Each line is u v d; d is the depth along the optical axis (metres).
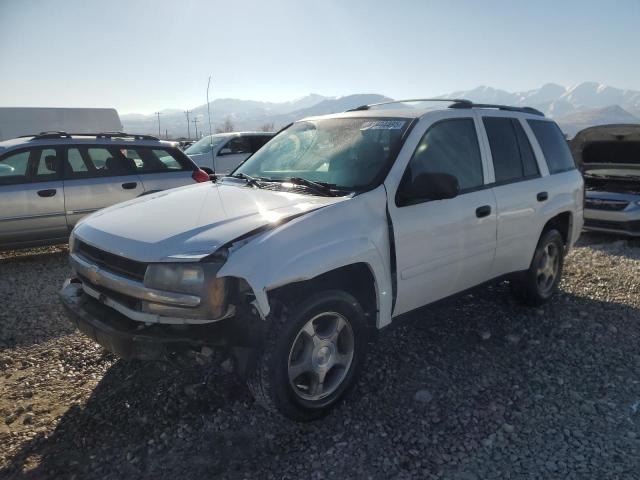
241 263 2.45
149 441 2.75
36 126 23.70
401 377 3.42
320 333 2.90
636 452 2.61
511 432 2.80
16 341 4.05
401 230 3.13
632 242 7.95
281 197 3.17
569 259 6.70
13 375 3.49
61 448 2.69
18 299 5.12
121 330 2.61
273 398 2.68
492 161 3.95
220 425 2.89
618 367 3.57
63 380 3.42
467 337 4.06
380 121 3.68
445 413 3.00
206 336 2.54
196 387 3.29
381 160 3.31
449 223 3.43
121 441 2.75
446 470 2.50
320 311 2.79
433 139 3.53
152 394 3.22
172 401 3.13
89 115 24.98
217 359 2.60
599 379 3.40
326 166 3.52
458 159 3.68
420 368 3.54
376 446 2.70
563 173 4.78
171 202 3.30
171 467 2.54
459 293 3.81
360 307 3.01
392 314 3.24
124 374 3.49
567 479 2.42
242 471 2.51
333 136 3.78
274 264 2.51
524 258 4.29
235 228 2.67
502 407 3.06
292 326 2.66
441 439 2.75
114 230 2.93
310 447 2.70
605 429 2.82
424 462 2.56
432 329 4.20
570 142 8.81
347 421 2.93
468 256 3.66
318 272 2.65
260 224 2.68
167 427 2.87
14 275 6.07
